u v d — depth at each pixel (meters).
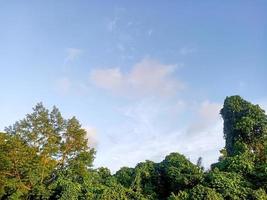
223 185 36.59
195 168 42.09
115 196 37.34
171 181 41.81
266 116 48.66
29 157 40.91
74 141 45.41
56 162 44.22
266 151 44.38
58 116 45.53
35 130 43.84
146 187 42.00
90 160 45.97
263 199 34.97
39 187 41.09
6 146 40.34
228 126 51.47
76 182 43.25
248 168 40.16
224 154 50.66
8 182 39.44
